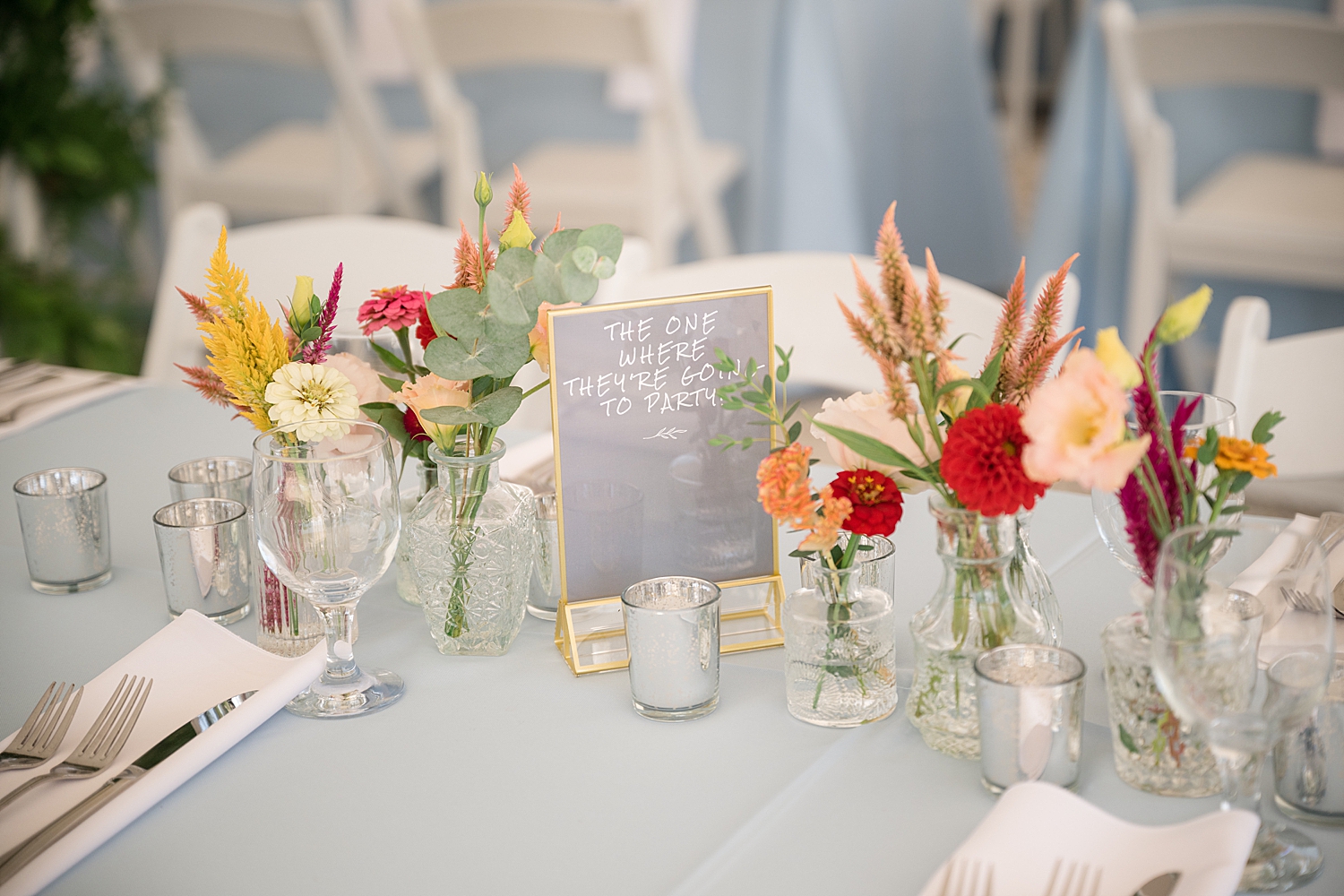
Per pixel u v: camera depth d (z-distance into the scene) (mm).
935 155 2863
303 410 826
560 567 916
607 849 700
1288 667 623
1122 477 614
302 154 3135
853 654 797
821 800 737
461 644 919
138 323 3482
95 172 3053
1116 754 744
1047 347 724
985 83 2895
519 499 908
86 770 756
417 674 903
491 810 739
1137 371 631
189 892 676
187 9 2836
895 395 707
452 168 2838
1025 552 804
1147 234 2455
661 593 853
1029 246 2643
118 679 858
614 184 2803
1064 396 621
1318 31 2197
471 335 806
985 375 738
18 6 2928
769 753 787
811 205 2734
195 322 1649
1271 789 732
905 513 1156
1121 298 2625
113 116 3086
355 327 1107
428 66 2762
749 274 1489
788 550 1062
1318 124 2594
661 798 744
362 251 1654
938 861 680
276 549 833
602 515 917
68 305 3139
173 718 824
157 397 1513
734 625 946
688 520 937
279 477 815
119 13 2924
